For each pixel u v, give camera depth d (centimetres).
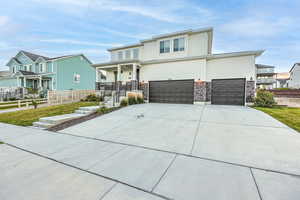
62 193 200
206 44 1288
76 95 1420
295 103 987
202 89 1101
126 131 504
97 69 1441
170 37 1368
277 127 495
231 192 195
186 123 570
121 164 282
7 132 520
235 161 284
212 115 687
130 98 1117
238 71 1042
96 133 495
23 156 326
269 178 226
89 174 249
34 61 2216
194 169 258
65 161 299
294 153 311
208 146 360
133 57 1619
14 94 1791
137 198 188
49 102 1216
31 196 195
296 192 193
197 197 187
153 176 238
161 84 1259
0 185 221
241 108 888
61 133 504
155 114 743
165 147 363
